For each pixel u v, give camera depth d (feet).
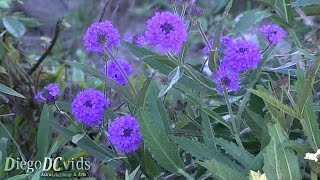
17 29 1.57
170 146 1.00
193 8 1.11
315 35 1.51
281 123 1.00
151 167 1.06
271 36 1.11
